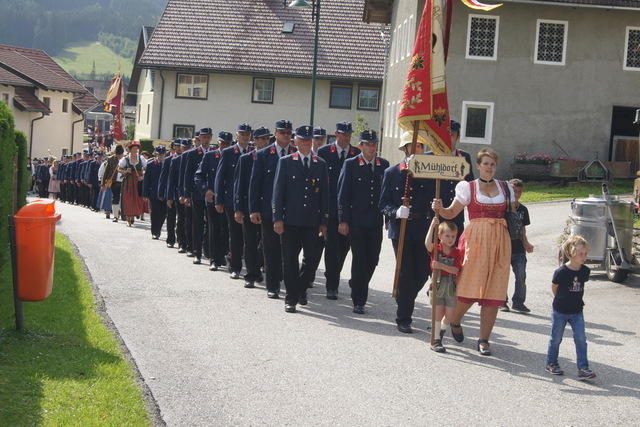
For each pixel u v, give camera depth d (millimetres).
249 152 13414
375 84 51125
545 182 34562
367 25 52844
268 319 10523
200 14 52938
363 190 11242
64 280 12055
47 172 43625
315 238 11508
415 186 10125
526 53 35594
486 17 35531
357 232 11211
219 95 51594
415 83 9695
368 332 10016
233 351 8781
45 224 8508
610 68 35656
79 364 7648
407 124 9992
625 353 9492
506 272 9016
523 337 10141
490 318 9047
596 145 35844
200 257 15500
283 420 6699
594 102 35719
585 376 8188
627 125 37781
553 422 6914
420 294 12961
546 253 18500
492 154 9023
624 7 34750
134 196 23016
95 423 6086
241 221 12711
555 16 35500
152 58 50719
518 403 7398
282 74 50375
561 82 35688
